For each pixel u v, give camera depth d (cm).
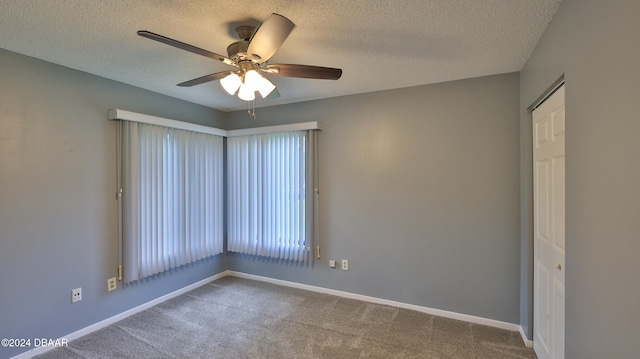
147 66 252
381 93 322
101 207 274
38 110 234
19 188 224
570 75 152
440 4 164
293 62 244
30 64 230
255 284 383
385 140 320
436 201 298
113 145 284
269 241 378
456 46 215
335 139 346
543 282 215
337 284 347
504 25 186
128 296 297
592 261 130
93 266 269
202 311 308
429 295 302
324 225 353
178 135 340
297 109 368
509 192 270
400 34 198
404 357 229
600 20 123
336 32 195
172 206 333
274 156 374
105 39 204
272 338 257
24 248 227
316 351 238
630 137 104
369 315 297
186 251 348
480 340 252
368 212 330
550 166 199
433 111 298
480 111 279
